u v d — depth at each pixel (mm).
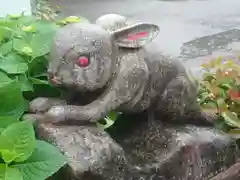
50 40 1104
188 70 1134
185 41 3607
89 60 937
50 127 938
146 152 1060
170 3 4676
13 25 1208
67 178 905
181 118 1137
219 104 1331
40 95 1093
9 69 1018
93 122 972
